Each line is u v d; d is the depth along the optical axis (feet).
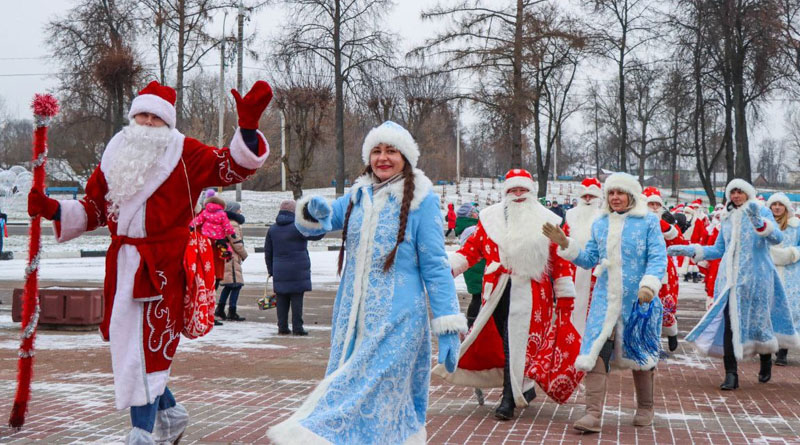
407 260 13.93
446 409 22.57
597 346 20.21
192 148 14.67
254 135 14.40
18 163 263.70
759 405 23.66
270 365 29.17
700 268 46.57
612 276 20.86
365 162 14.79
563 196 217.36
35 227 16.37
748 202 27.40
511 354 21.33
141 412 14.25
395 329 13.55
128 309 14.12
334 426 12.54
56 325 38.06
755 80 117.50
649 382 20.97
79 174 192.03
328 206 14.29
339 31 133.18
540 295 21.68
